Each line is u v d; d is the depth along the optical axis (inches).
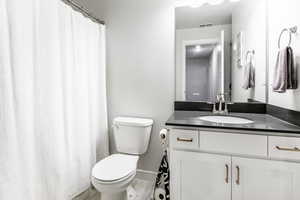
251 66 68.7
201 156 50.9
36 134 50.0
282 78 48.3
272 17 60.8
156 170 78.7
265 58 64.6
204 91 72.5
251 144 46.9
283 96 54.7
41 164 51.5
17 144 43.7
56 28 54.4
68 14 59.9
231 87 70.9
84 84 68.1
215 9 70.7
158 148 77.9
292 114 49.6
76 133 64.8
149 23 75.7
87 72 70.2
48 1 52.2
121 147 72.7
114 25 80.5
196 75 72.9
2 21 39.9
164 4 73.5
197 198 52.5
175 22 73.1
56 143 55.1
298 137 43.6
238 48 69.7
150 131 74.3
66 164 59.7
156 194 62.8
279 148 44.7
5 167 40.6
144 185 76.5
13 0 42.4
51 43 53.2
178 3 71.7
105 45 81.3
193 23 72.1
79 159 65.9
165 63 75.0
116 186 51.7
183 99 74.4
